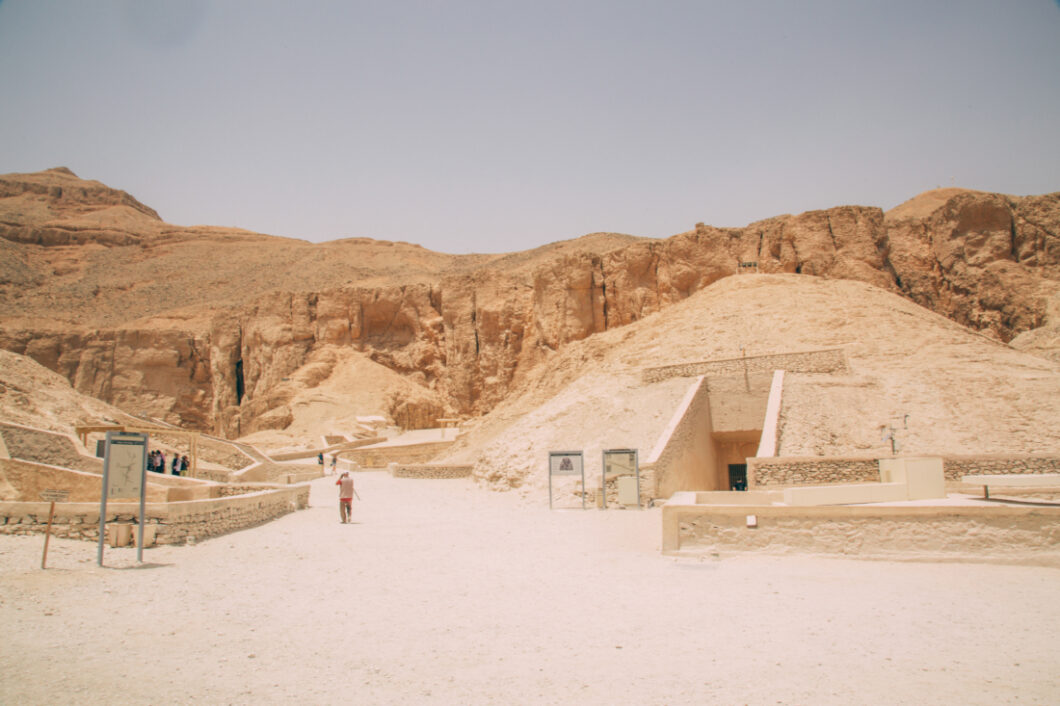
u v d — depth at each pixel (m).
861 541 11.73
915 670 6.57
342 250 138.50
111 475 11.30
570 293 58.41
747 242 52.47
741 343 35.16
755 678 6.39
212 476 27.66
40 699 5.77
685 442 24.23
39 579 9.87
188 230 152.25
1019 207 57.47
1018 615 8.32
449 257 141.00
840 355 28.52
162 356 79.31
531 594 9.61
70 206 163.62
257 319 77.00
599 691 6.14
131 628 7.80
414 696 6.04
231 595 9.45
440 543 14.21
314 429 58.00
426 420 63.56
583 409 30.02
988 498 13.93
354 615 8.53
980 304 54.84
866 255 48.41
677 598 9.27
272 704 5.82
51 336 80.81
